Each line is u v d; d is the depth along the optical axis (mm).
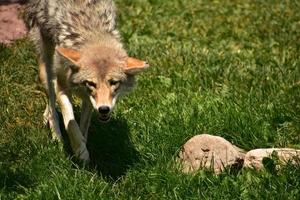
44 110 12391
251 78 13695
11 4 16734
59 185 9766
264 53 15578
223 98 12602
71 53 10211
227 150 10398
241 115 11797
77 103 12727
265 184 9852
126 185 10031
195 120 11734
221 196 9625
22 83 13430
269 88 13109
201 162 10266
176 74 13805
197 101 12484
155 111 12062
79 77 10148
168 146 11016
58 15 11086
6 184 10016
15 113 12156
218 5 18922
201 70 14086
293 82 13492
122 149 11039
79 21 10875
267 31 16969
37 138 11133
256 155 10461
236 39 16562
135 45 15500
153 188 9898
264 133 11500
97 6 11156
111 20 11141
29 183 10039
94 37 10664
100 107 9844
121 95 10367
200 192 9711
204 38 16484
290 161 10234
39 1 11648
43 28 11453
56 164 10430
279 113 12008
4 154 10742
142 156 10867
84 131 11133
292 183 9859
